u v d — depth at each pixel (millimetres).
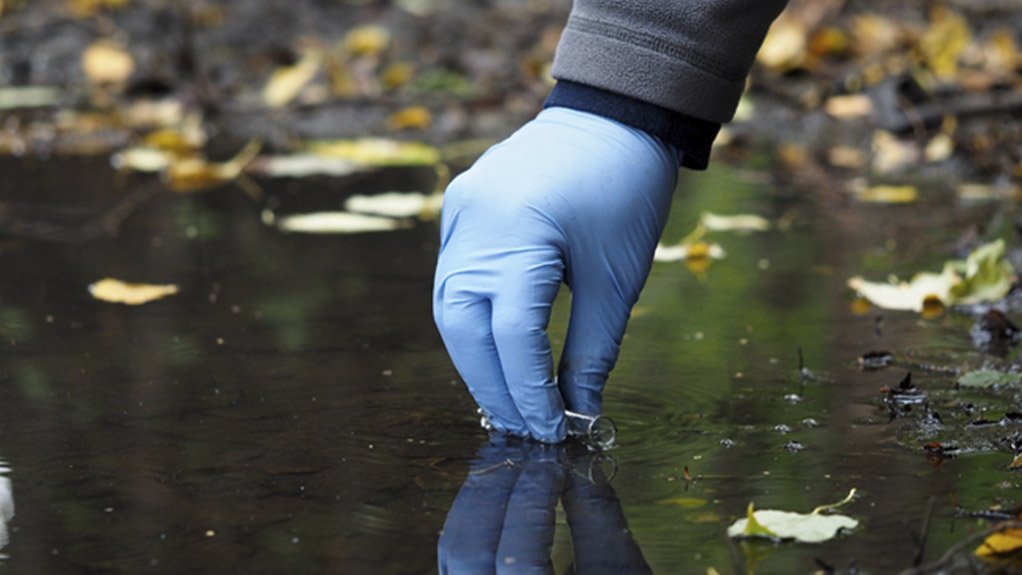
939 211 4848
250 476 2553
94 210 4941
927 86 6199
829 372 3135
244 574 2139
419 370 3174
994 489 2414
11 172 5562
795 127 6180
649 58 2713
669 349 3328
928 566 2082
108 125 6301
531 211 2623
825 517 2271
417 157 5770
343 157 5809
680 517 2326
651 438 2721
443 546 2227
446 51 7332
